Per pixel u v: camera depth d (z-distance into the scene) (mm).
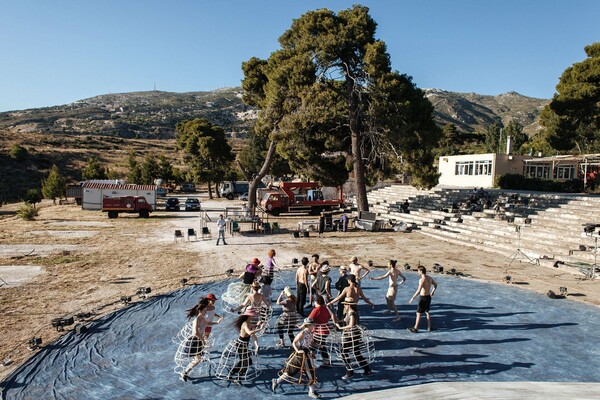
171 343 10109
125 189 38406
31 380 8250
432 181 28250
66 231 27766
